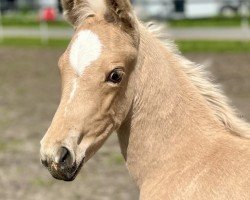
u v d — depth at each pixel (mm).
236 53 21219
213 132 4312
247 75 17156
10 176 9438
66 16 4348
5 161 10227
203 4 36781
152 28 4473
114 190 8766
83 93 3969
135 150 4391
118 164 10039
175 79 4355
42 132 12211
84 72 3980
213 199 4020
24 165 10031
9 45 26438
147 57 4293
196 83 4434
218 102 4426
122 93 4172
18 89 17203
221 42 23781
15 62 21953
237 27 27859
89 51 4008
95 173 9602
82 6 4242
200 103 4387
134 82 4258
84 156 4012
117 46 4070
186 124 4324
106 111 4066
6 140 11602
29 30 31219
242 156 4102
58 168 3852
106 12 4164
